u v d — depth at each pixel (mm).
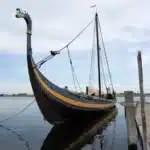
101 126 25203
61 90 21297
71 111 22969
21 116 38938
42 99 20344
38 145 16188
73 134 20094
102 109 31547
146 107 33250
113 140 17781
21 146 15867
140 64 8258
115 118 34469
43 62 20141
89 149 15023
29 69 19438
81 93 23781
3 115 40344
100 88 37312
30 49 19656
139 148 13586
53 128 23125
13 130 23172
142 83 8359
